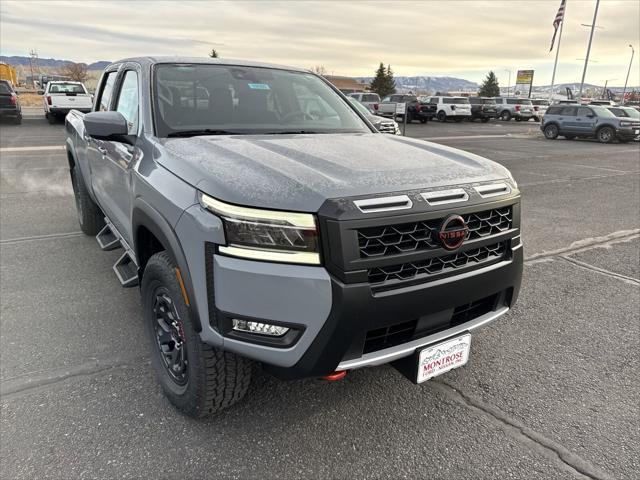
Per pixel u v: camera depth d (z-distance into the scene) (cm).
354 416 262
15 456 228
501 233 243
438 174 234
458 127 3003
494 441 246
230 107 325
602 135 2102
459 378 302
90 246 530
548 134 2289
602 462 233
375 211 199
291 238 195
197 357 226
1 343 328
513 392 288
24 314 370
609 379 304
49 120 2170
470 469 227
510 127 3133
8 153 1260
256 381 292
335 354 201
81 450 233
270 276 195
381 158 250
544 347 342
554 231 644
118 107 369
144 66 332
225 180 208
